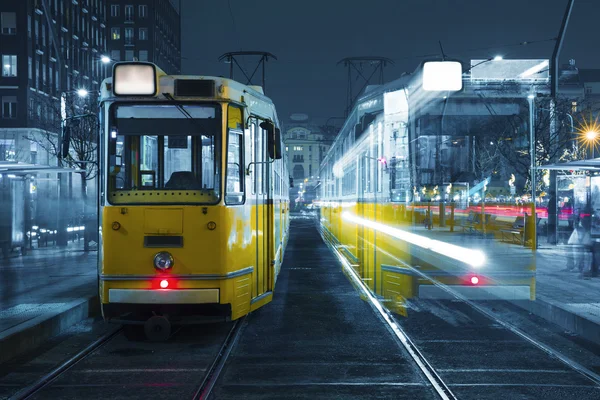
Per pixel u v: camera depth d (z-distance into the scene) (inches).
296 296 482.3
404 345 313.0
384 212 513.3
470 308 420.2
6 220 745.0
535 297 403.2
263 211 385.4
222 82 328.2
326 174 1176.2
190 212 318.3
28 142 1836.9
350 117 720.3
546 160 1065.5
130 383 253.1
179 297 314.7
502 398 230.1
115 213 318.7
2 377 264.2
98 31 2534.5
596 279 508.7
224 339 334.6
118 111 326.3
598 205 534.3
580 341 324.2
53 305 384.2
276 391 239.9
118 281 317.1
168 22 3329.2
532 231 403.5
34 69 1894.7
